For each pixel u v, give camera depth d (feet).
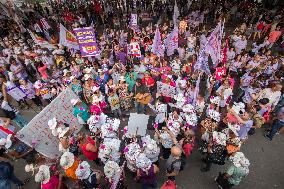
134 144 21.81
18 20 66.90
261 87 30.91
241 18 67.05
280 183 25.17
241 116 25.64
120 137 30.25
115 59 43.27
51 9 86.99
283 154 28.14
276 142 29.55
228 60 41.50
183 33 53.62
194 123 25.04
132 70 35.83
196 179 25.85
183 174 26.37
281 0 71.46
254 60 37.35
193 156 28.07
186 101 27.58
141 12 77.66
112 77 35.22
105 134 23.61
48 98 35.27
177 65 37.06
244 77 33.37
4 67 40.40
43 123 25.36
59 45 47.52
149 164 20.22
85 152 24.20
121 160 25.40
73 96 27.81
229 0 71.26
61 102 26.84
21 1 88.94
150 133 31.17
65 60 42.63
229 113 25.41
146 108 34.17
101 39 49.19
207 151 23.98
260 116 27.53
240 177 20.62
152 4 80.64
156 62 37.68
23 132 24.03
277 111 27.68
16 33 65.16
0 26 69.92
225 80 29.96
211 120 24.64
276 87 27.37
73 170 21.22
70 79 34.71
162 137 24.48
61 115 26.76
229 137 23.04
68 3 84.48
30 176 27.27
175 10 49.67
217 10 68.95
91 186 20.44
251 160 27.45
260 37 55.42
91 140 24.57
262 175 25.89
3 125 27.45
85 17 74.49
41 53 44.19
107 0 77.71
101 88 34.35
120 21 72.64
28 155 26.37
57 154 26.50
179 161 20.24
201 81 40.42
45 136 25.54
